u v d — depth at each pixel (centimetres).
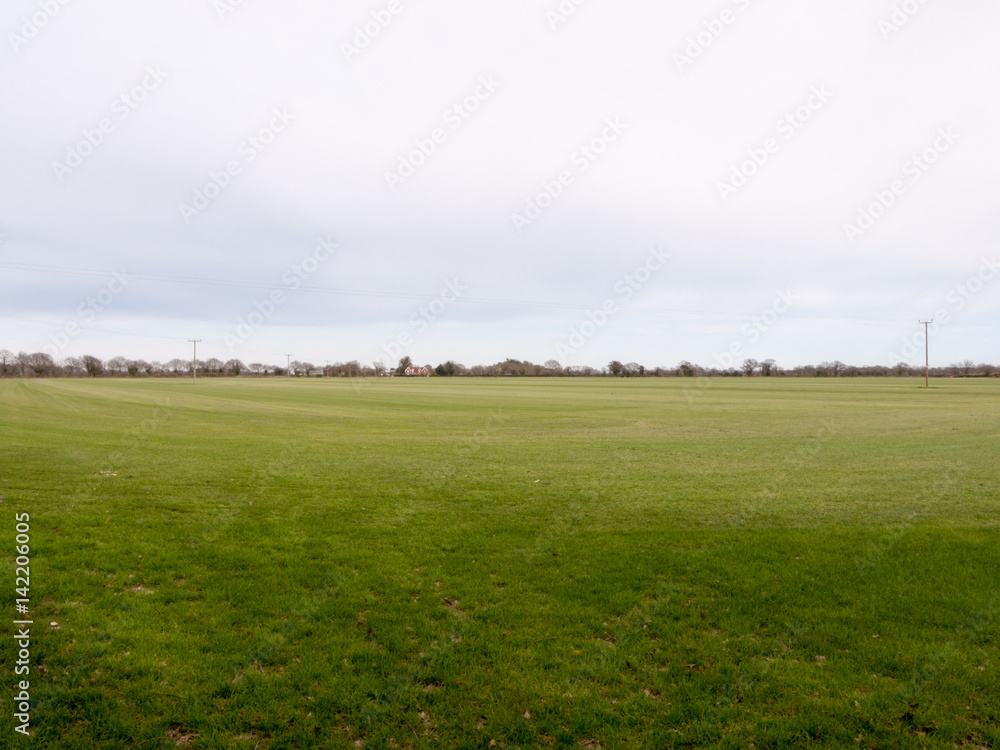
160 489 1466
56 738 530
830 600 827
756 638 730
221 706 584
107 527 1095
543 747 545
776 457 2295
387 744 541
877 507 1396
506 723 573
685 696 616
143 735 541
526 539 1111
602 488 1639
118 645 675
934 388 9456
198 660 656
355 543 1066
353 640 709
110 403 5441
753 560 986
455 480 1739
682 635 737
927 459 2214
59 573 858
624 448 2578
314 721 570
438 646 703
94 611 750
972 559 976
